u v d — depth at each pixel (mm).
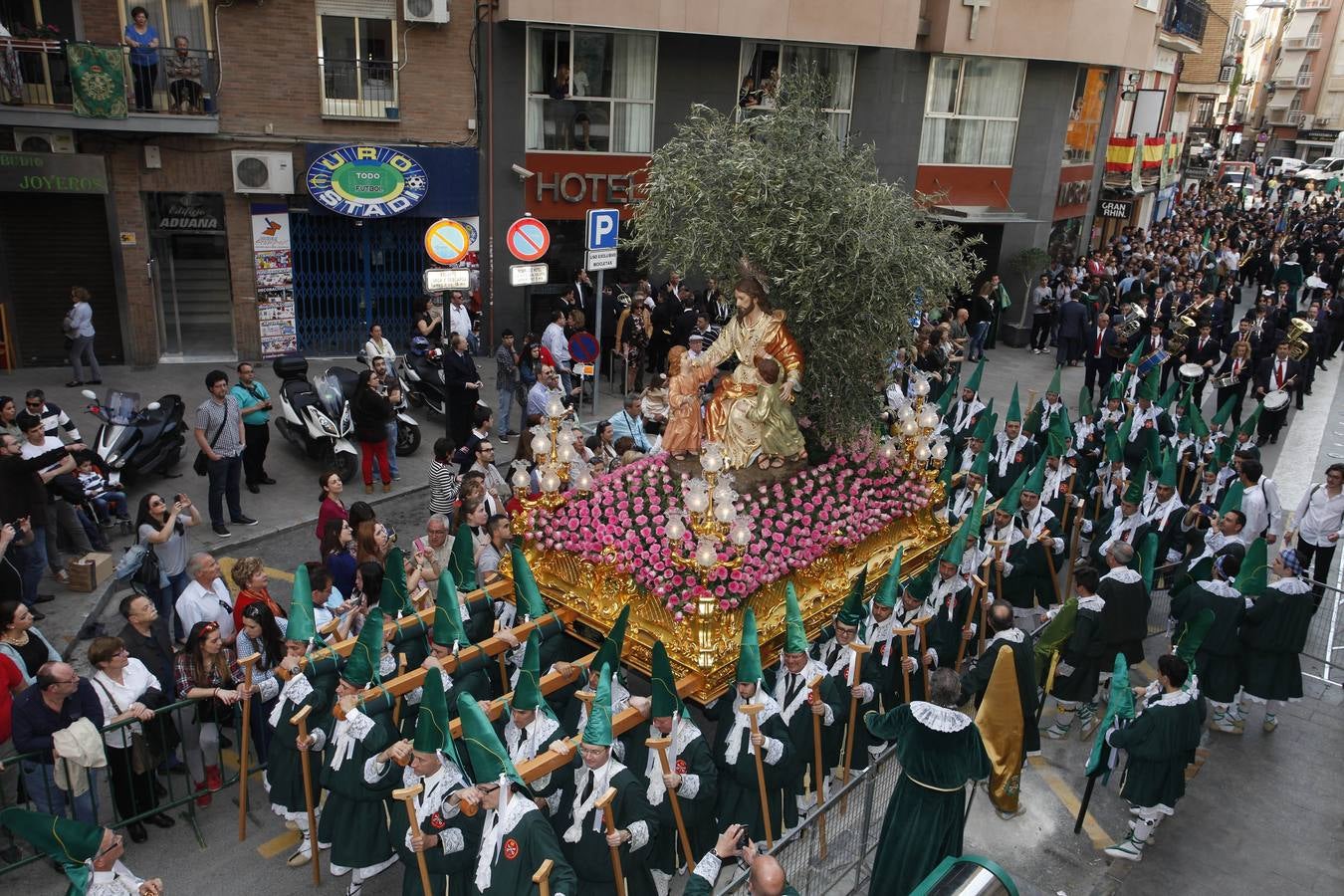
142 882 5066
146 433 12602
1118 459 12094
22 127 15891
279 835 7281
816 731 6930
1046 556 9898
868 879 6977
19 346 17094
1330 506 10977
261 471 13195
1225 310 21516
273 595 10602
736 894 5184
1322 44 80188
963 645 8797
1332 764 8812
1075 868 7375
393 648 7660
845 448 10320
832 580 8812
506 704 6672
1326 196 51250
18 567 9391
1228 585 8742
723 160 9688
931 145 22844
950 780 6133
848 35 19984
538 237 14328
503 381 15367
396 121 18266
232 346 18938
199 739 7363
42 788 6664
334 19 17531
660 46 19516
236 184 17359
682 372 9789
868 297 9414
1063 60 22750
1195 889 7199
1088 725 9078
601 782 5688
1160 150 32250
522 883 5105
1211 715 9344
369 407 12961
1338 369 23328
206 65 16719
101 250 17125
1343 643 10617
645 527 8359
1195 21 35688
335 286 19047
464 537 8203
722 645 7523
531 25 18453
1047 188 24156
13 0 15883
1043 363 22922
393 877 6926
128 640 7301
